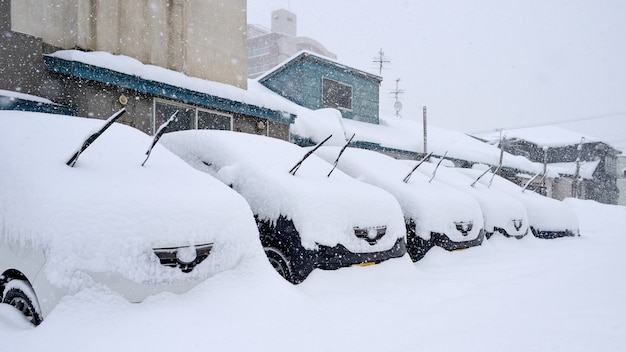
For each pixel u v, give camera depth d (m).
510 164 23.66
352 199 4.15
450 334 2.59
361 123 17.83
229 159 4.45
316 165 4.94
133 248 2.49
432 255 5.17
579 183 38.31
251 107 9.24
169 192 2.93
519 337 2.53
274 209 3.91
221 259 2.87
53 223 2.35
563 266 5.01
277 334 2.45
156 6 8.66
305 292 3.35
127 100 7.37
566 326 2.73
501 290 3.77
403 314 2.99
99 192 2.63
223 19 10.08
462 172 9.22
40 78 6.73
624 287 3.89
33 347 2.04
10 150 2.96
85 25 7.43
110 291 2.37
